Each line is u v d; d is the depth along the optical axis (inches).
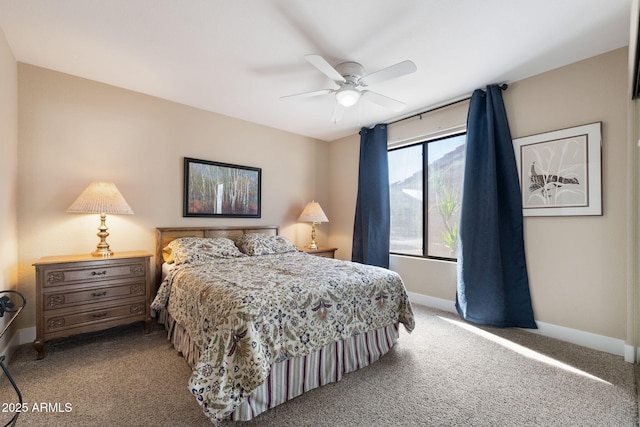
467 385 73.5
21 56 93.0
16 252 93.7
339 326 76.3
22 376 76.1
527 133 106.8
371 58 93.4
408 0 68.8
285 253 134.6
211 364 58.8
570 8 71.2
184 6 70.9
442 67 99.6
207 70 101.7
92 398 67.3
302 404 66.3
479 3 69.7
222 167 141.7
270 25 78.0
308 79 108.2
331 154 189.6
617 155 89.0
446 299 132.3
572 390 71.2
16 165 93.3
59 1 69.1
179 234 126.2
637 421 60.5
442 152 138.4
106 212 96.3
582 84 95.0
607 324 91.0
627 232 84.8
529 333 105.0
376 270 95.4
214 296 70.1
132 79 108.4
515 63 97.2
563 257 99.3
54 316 86.8
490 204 110.9
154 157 122.6
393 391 71.1
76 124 105.6
